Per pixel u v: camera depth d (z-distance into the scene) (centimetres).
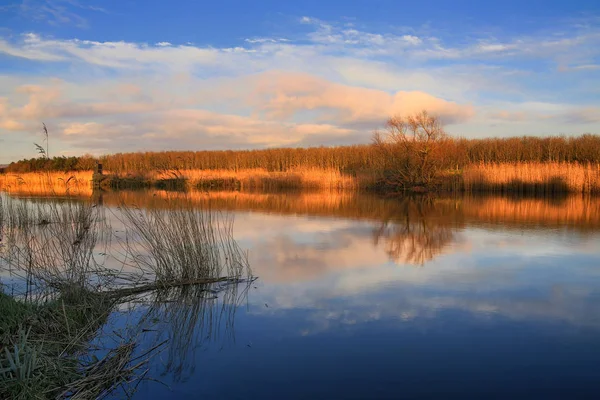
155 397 499
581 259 1123
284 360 584
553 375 536
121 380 534
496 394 494
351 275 985
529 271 1006
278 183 4106
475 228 1653
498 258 1141
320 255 1193
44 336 600
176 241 977
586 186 3244
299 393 501
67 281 786
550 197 3006
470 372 544
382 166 3862
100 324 720
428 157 3459
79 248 858
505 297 820
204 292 880
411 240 1409
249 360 584
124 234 1490
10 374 480
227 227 1683
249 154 5569
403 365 564
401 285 905
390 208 2380
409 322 704
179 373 552
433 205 2534
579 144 4125
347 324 699
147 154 5562
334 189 3962
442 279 946
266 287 905
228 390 510
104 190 3650
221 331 682
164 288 905
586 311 745
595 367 554
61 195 2961
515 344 620
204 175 4222
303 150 5434
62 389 500
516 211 2189
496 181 3431
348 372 548
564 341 629
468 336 648
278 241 1402
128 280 954
